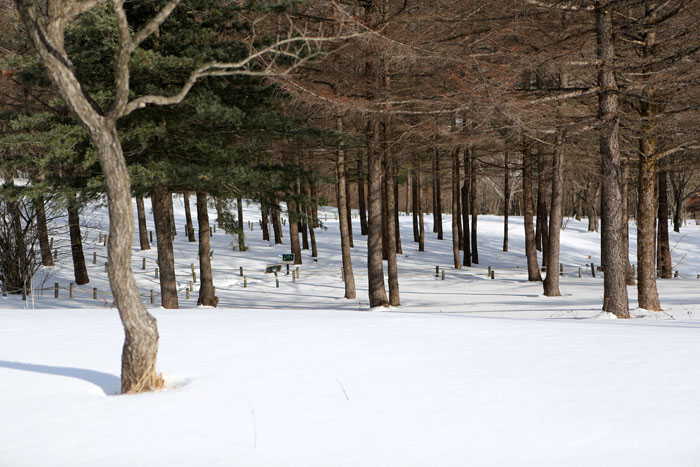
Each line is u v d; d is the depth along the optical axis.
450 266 36.84
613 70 16.08
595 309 19.19
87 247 36.31
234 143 19.59
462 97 16.09
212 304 22.28
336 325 10.90
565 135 17.41
